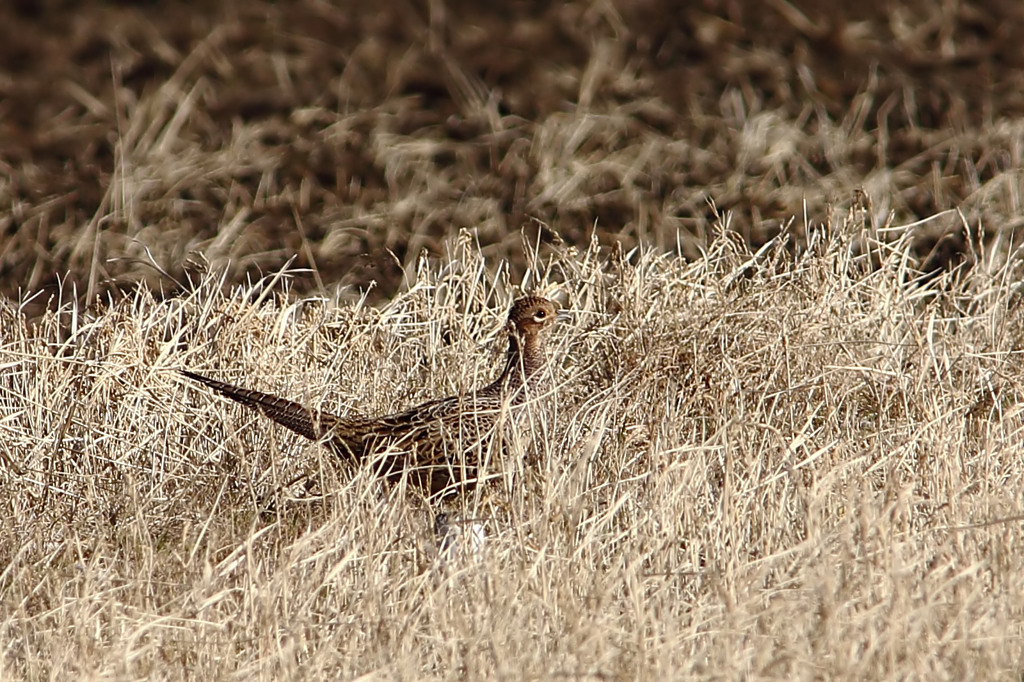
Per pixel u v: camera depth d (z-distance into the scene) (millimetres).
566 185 21328
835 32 26844
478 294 15188
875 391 12891
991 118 23469
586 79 25500
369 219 20469
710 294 14250
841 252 14984
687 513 10508
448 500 11945
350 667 8602
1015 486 10719
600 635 8594
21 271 18984
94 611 9406
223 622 9070
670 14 27875
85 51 27656
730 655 8266
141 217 20875
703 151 22656
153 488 11945
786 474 10867
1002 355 13508
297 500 11305
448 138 23766
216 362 13438
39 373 13031
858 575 9367
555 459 10930
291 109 25062
